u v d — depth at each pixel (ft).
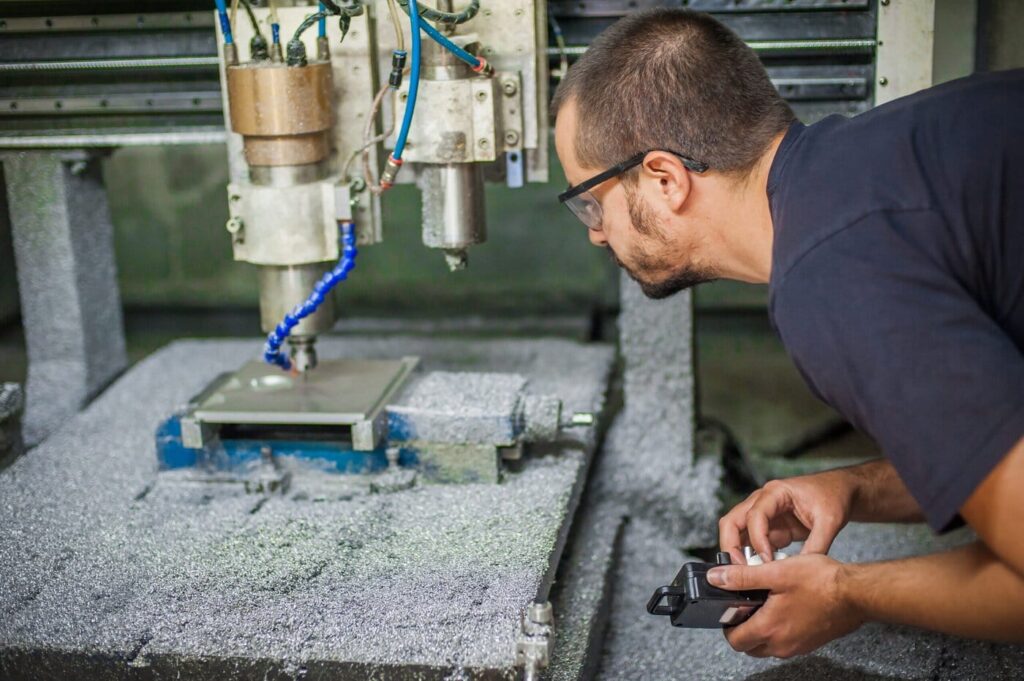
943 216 3.50
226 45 5.27
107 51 6.32
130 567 4.95
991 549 3.38
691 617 4.21
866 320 3.36
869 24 5.82
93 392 7.47
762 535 4.50
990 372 3.20
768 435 9.24
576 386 6.88
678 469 6.74
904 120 3.72
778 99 4.19
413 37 4.81
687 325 6.68
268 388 5.84
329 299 5.72
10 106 6.48
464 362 7.45
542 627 4.20
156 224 10.92
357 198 5.55
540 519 5.24
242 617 4.51
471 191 5.42
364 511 5.39
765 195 4.09
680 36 4.13
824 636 4.05
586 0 6.00
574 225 10.48
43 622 4.54
